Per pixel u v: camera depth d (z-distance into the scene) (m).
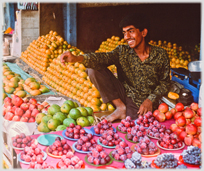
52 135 2.34
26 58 6.86
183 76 3.62
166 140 2.15
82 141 2.13
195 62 2.97
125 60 3.21
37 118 2.78
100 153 1.89
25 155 1.94
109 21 8.24
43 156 1.95
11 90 4.38
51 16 7.40
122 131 2.49
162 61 3.18
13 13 12.16
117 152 1.97
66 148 2.02
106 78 3.12
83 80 4.18
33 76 5.62
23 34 7.33
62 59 2.79
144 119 2.60
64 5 7.55
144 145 2.00
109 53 3.18
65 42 6.13
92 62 3.02
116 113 3.18
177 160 1.88
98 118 3.04
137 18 2.97
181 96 3.15
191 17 7.89
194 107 2.73
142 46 3.09
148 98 3.05
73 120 2.65
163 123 2.72
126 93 3.27
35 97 3.79
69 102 2.90
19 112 2.82
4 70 5.32
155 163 1.82
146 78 3.20
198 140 2.15
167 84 3.23
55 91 4.70
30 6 7.75
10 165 2.33
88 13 8.00
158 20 8.13
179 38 8.09
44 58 5.70
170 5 8.00
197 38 7.89
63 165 1.83
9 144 2.47
